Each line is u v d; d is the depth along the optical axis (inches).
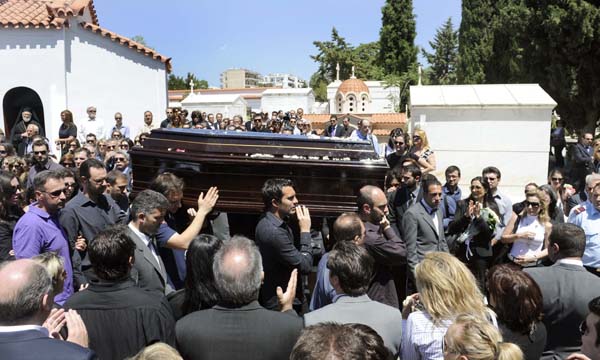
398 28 1688.0
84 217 174.2
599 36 689.0
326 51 1723.7
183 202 187.2
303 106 992.2
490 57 1027.3
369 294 163.9
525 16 745.6
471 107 369.4
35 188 159.0
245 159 183.0
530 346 114.1
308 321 111.7
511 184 370.9
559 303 131.1
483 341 86.2
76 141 363.6
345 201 184.7
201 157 184.1
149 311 110.3
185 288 124.9
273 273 155.8
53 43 501.7
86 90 523.8
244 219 205.8
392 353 113.0
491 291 117.3
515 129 368.5
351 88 991.0
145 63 565.0
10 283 87.4
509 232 219.6
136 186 199.3
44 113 506.3
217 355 102.6
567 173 428.1
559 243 139.3
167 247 156.3
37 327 88.5
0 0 536.1
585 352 103.5
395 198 237.9
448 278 110.1
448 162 376.5
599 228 202.7
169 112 489.7
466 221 216.2
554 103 359.6
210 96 963.3
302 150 188.2
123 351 108.0
